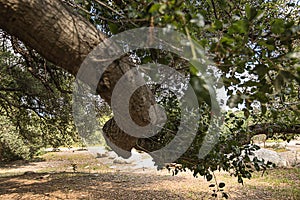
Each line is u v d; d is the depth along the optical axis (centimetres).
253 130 237
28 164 1242
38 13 95
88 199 543
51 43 99
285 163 907
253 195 580
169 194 592
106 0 120
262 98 90
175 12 68
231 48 77
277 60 79
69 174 850
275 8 189
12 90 533
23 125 679
